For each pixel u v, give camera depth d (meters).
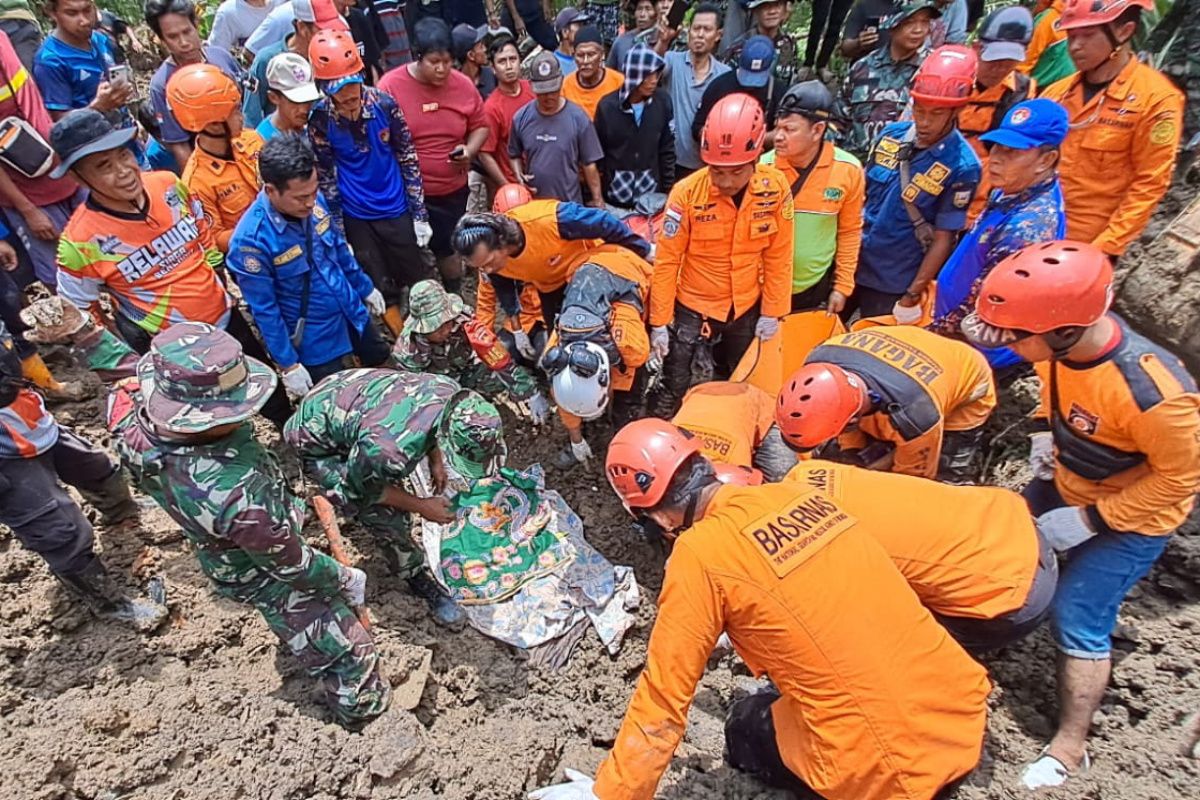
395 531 3.40
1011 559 2.53
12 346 2.84
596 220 4.05
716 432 3.51
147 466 2.40
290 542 2.53
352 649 2.91
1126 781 2.74
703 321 4.28
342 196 4.79
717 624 2.21
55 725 2.80
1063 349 2.42
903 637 2.18
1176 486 2.44
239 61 6.36
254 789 2.67
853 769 2.17
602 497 4.45
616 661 3.61
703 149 3.48
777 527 2.21
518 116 5.51
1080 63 3.84
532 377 4.92
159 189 3.58
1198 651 3.13
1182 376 2.40
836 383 2.81
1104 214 4.15
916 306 4.37
